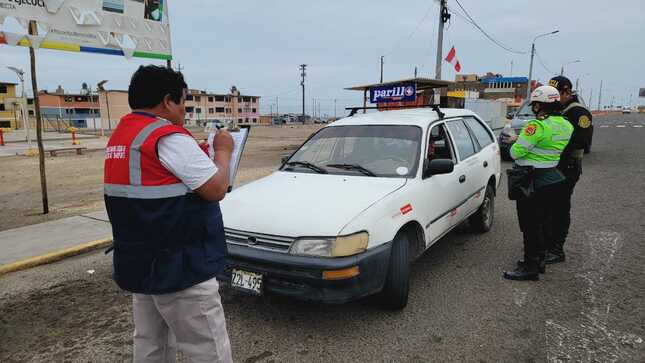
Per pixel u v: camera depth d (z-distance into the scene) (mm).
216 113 99500
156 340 2221
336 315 3475
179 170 1796
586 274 4195
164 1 7359
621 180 9016
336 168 4141
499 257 4723
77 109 86062
